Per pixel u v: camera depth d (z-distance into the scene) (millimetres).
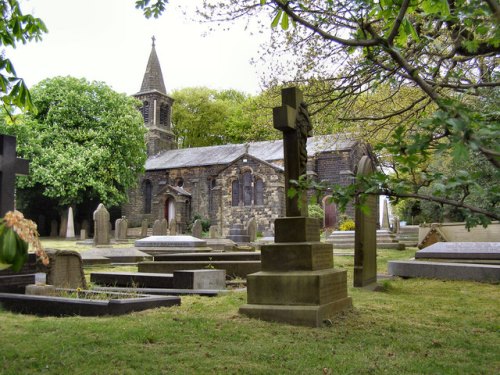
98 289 9227
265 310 6379
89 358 4484
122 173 45906
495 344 5363
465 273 11047
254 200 48625
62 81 44344
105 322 5992
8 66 5605
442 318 6762
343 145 45625
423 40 6750
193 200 53719
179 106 69125
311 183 4156
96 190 43656
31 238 1914
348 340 5406
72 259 9086
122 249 16938
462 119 2574
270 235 47125
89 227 50812
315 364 4477
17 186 41688
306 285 6359
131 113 47594
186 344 5051
